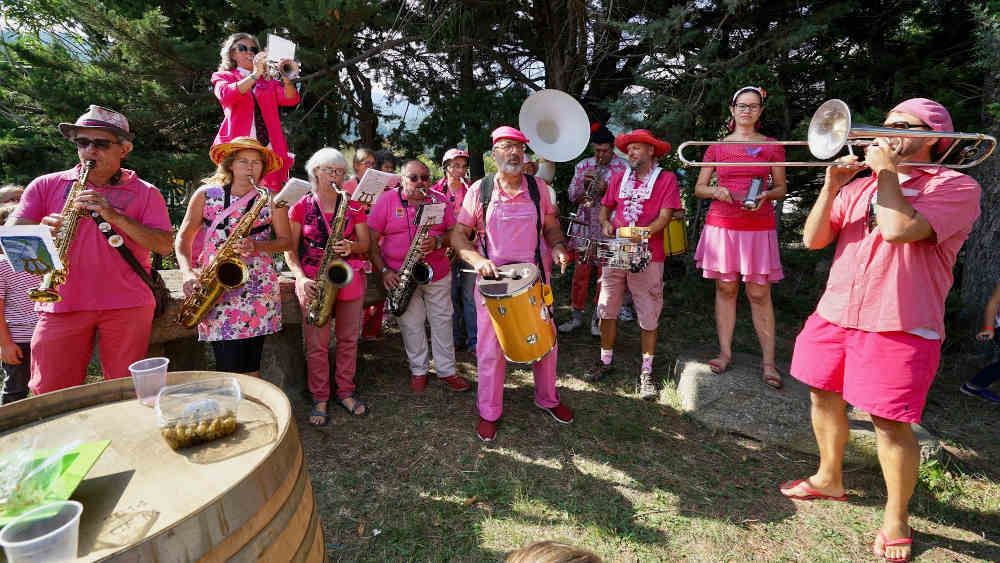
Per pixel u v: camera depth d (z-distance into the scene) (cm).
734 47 619
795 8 586
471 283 495
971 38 530
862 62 596
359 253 371
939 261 236
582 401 415
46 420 160
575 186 540
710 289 664
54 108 623
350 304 371
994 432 372
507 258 345
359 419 377
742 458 340
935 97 502
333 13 561
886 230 224
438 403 404
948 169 239
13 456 126
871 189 251
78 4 563
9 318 303
